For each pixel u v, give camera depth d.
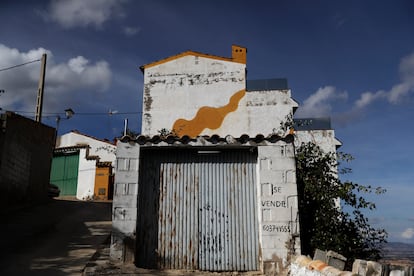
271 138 9.20
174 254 8.90
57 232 12.87
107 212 18.28
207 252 8.91
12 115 17.80
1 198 16.42
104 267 8.36
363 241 9.67
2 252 10.12
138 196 9.04
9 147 17.28
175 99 20.39
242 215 9.11
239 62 20.64
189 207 9.16
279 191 8.93
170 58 20.95
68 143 34.41
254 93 20.20
